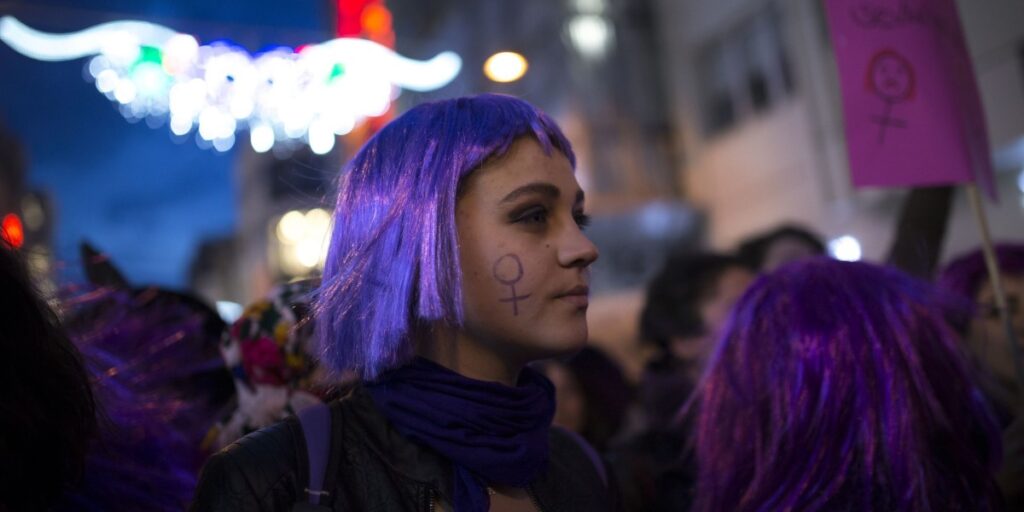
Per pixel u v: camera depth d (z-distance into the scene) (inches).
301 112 209.2
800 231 125.3
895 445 55.0
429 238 51.1
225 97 206.7
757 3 456.1
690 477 76.4
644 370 111.1
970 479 56.9
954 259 98.3
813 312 60.4
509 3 526.6
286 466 50.3
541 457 55.1
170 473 69.5
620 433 118.4
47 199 427.8
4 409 45.5
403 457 52.9
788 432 57.4
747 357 62.7
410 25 579.2
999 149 302.8
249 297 660.7
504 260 51.9
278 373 71.8
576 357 120.6
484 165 53.0
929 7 88.9
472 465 52.0
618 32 522.0
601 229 494.9
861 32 87.0
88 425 51.8
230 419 75.5
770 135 452.1
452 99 57.5
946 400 58.8
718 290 109.0
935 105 86.2
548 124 56.6
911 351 58.1
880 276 64.0
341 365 54.7
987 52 305.0
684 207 496.1
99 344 76.0
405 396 53.3
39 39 176.4
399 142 55.2
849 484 55.6
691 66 504.1
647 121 513.0
